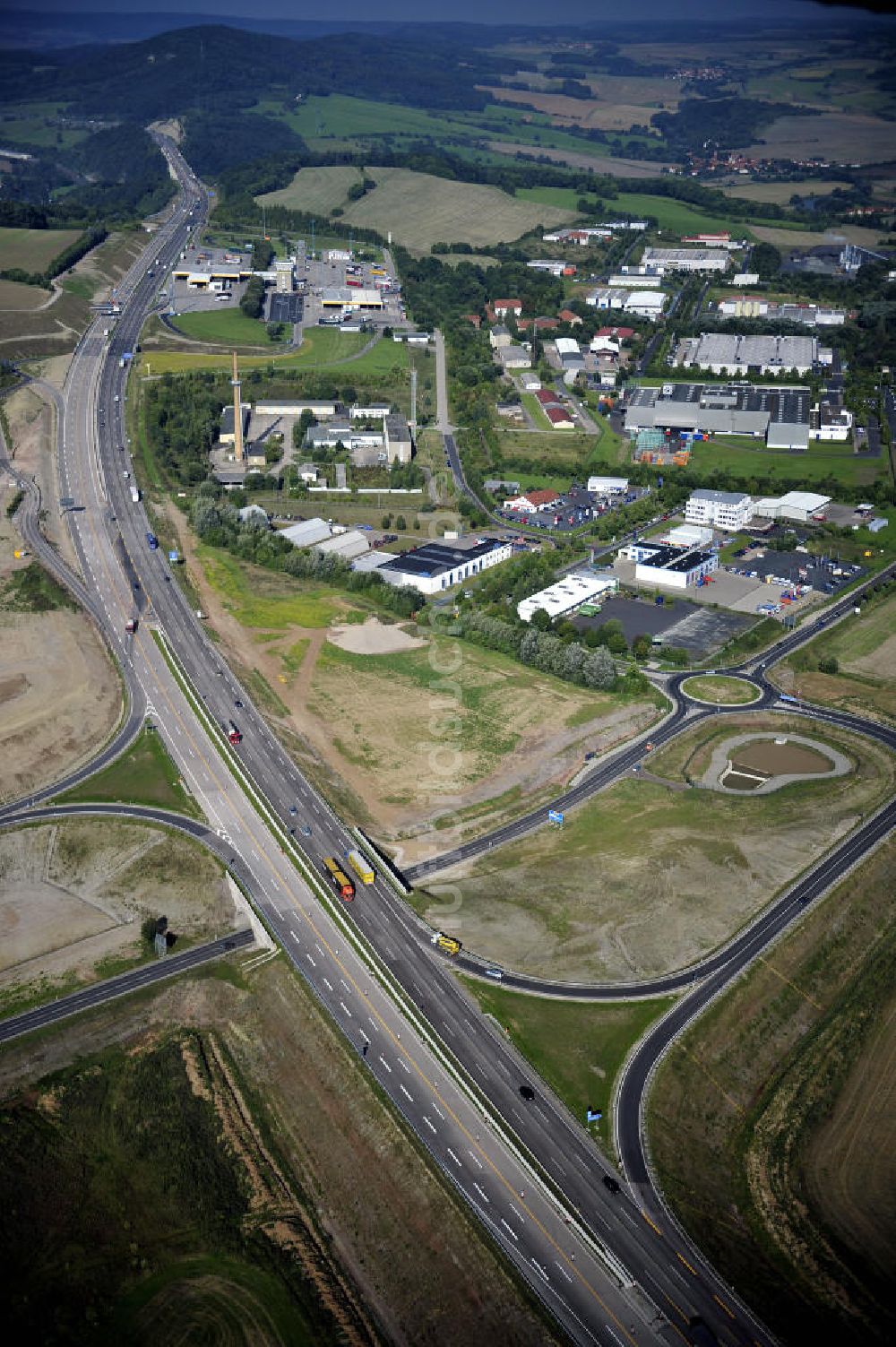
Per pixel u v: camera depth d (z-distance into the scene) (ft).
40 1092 604.49
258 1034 640.99
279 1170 576.20
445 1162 544.62
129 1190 565.94
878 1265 522.06
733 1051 627.46
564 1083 592.19
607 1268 501.56
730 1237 528.22
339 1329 500.74
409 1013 627.46
